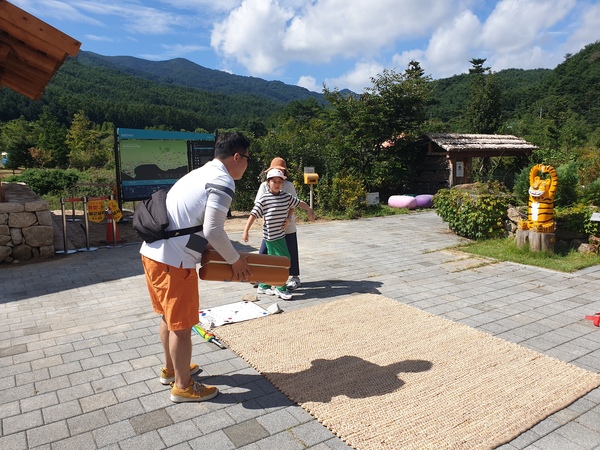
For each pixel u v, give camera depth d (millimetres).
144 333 4465
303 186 14250
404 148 17188
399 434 2725
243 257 3139
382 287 5953
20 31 5453
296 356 3838
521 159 19812
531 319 4734
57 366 3750
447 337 4207
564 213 7629
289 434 2789
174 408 3096
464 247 8422
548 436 2738
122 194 11133
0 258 7453
